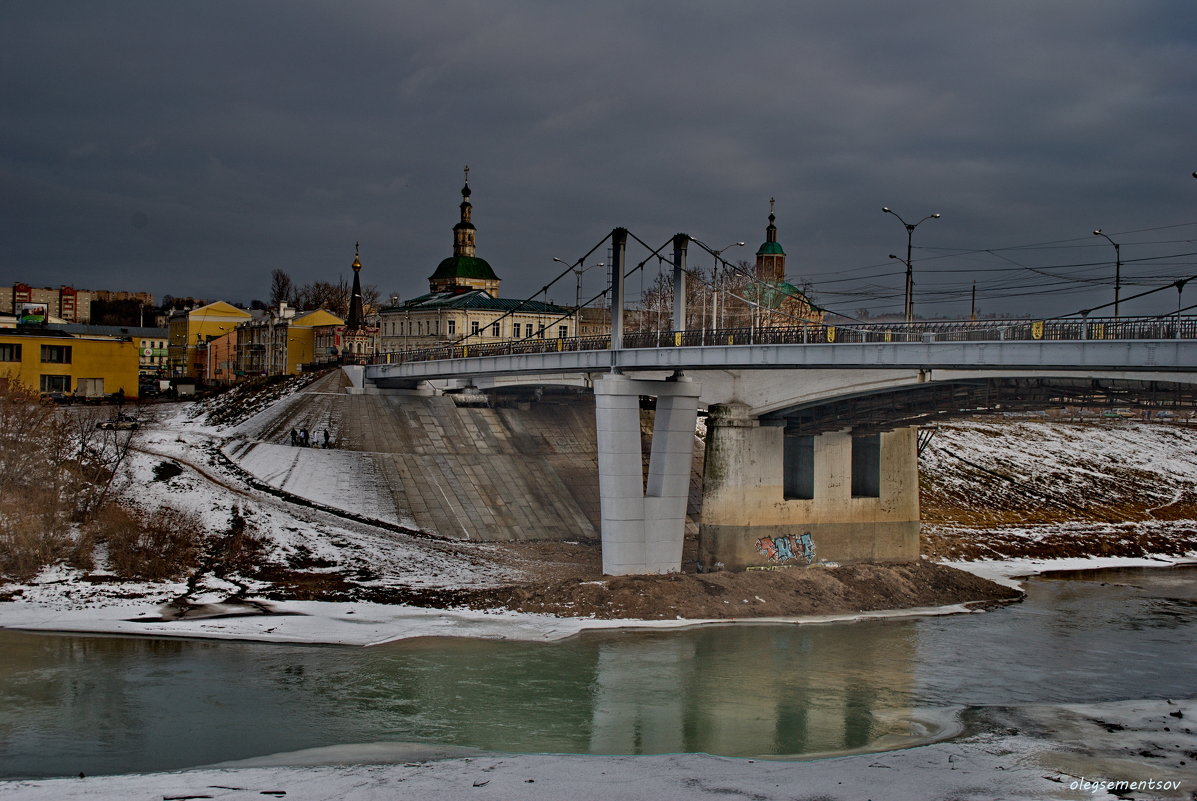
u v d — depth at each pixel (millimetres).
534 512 110375
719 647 66688
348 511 102250
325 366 156000
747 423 94750
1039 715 52875
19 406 91125
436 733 48156
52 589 72750
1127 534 121000
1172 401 70938
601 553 98062
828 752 46969
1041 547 111875
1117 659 65750
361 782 40375
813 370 86500
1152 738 48812
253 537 87938
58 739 45781
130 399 149125
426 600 75125
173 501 93812
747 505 94625
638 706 53438
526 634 67562
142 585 75312
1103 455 154250
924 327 73500
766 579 80875
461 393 136750
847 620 76062
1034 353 62250
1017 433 156500
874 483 103438
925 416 91625
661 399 91000
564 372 103812
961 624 75812
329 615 69750
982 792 40688
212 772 41375
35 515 80562
